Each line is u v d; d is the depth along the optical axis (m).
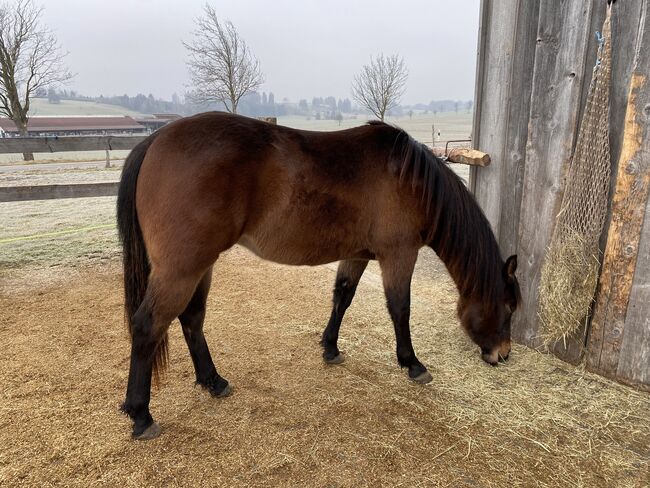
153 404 2.30
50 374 2.53
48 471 1.81
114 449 1.95
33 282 4.07
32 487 1.73
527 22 2.72
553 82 2.64
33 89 17.95
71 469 1.83
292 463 1.89
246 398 2.37
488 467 1.90
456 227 2.42
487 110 3.09
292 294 3.92
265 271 4.56
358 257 2.48
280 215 2.10
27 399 2.28
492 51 2.98
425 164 2.32
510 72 2.89
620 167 2.38
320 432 2.10
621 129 2.39
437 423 2.20
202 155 1.91
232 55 15.89
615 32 2.34
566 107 2.60
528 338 3.04
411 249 2.41
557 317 2.68
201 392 2.41
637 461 1.96
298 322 3.35
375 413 2.26
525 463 1.93
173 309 1.97
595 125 2.44
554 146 2.70
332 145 2.21
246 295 3.88
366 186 2.23
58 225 6.39
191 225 1.90
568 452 2.01
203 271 2.00
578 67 2.51
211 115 2.07
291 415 2.23
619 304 2.50
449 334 3.19
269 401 2.35
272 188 2.05
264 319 3.39
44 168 12.84
